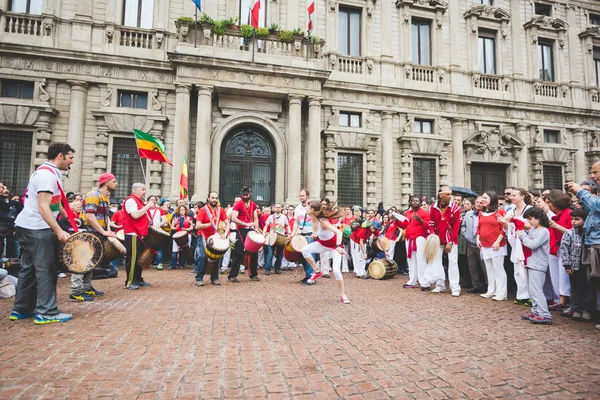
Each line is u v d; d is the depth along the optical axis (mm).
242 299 6980
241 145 17078
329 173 17438
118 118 15336
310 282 8773
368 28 18891
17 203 10117
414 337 4758
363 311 6219
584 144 21578
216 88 15664
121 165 15477
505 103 20078
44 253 5109
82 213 9109
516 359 4031
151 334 4633
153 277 9953
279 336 4660
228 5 17016
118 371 3471
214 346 4230
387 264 10594
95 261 5586
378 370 3639
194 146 15961
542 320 5605
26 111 14375
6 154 14438
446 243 8133
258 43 16266
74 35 15406
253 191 17031
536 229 5758
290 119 16250
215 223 8656
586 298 5895
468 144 19438
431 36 19922
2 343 4199
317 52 17078
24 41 14883
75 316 5484
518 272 7016
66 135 15039
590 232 5227
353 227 11492
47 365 3578
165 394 3023
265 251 12055
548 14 22016
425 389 3240
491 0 21156
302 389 3178
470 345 4480
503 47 20844
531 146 20578
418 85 19297
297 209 11078
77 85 15055
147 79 15852
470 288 9227
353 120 18453
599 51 22484
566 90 21453
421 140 18703
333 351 4148
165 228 11523
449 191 8250
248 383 3268
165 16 16375
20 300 5277
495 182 20281
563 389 3301
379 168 18438
